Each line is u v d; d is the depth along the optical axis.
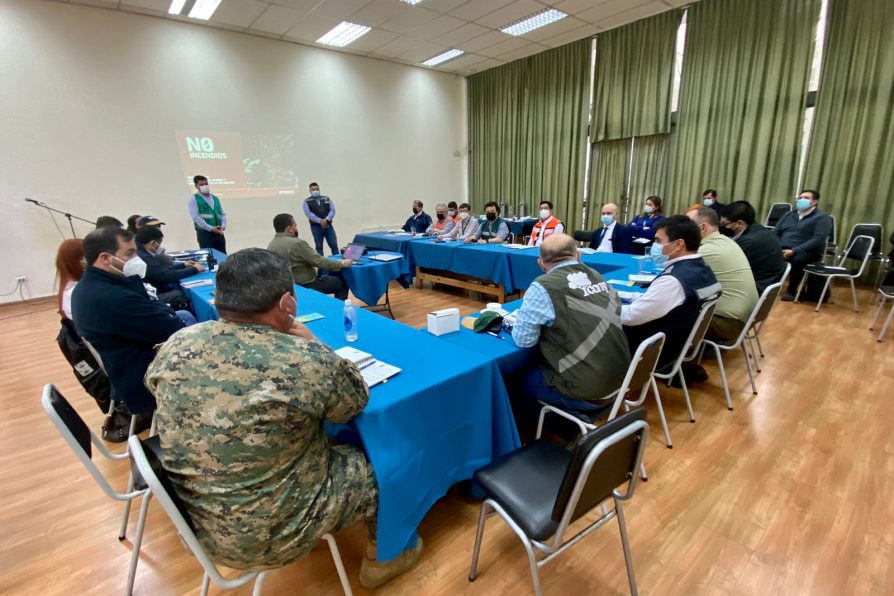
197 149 5.30
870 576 1.22
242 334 0.86
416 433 1.18
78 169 4.62
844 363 2.62
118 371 1.68
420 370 1.32
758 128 4.70
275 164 5.96
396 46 6.02
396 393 1.16
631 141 5.84
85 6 4.41
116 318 1.61
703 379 2.45
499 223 4.96
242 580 0.92
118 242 1.64
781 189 4.63
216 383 0.80
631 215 6.04
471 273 4.21
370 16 4.91
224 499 0.82
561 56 6.24
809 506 1.49
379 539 1.11
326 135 6.37
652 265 2.85
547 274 1.45
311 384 0.86
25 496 1.66
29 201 4.41
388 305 4.06
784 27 4.36
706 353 2.80
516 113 7.11
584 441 0.80
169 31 4.92
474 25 5.24
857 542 1.33
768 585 1.20
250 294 0.87
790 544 1.34
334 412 0.94
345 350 1.45
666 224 1.80
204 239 4.98
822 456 1.76
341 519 1.01
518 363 1.57
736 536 1.38
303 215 6.34
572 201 6.60
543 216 4.40
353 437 1.15
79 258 1.90
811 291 3.93
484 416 1.39
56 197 4.55
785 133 4.52
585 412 1.51
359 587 1.23
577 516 0.91
